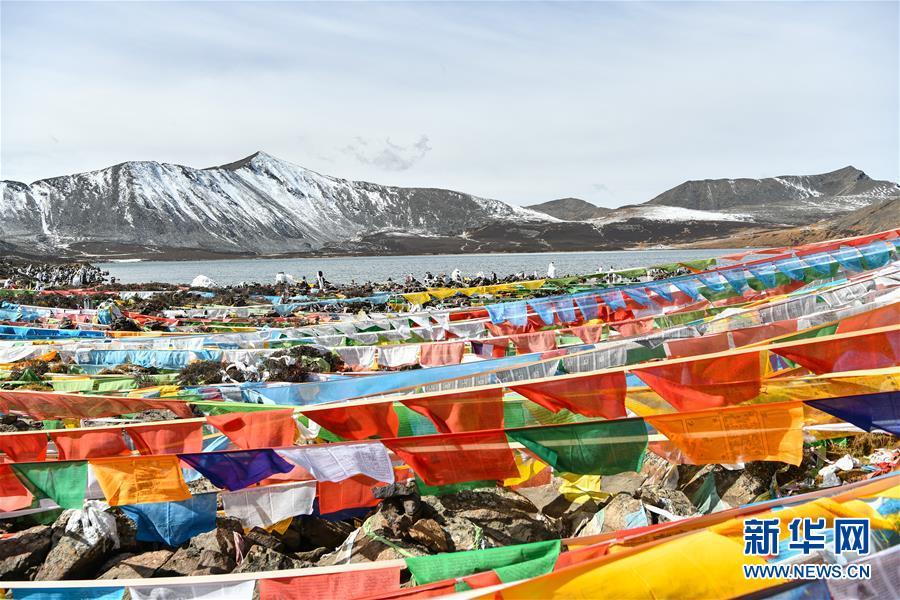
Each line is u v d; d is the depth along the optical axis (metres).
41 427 18.22
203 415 16.53
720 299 32.56
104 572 12.34
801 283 33.28
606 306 31.72
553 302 32.19
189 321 44.84
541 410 11.91
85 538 12.57
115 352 28.95
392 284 88.75
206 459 10.59
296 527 13.44
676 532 8.23
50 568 12.26
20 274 134.50
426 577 8.38
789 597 7.30
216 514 12.87
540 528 13.13
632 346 17.98
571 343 24.83
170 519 11.55
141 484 10.64
